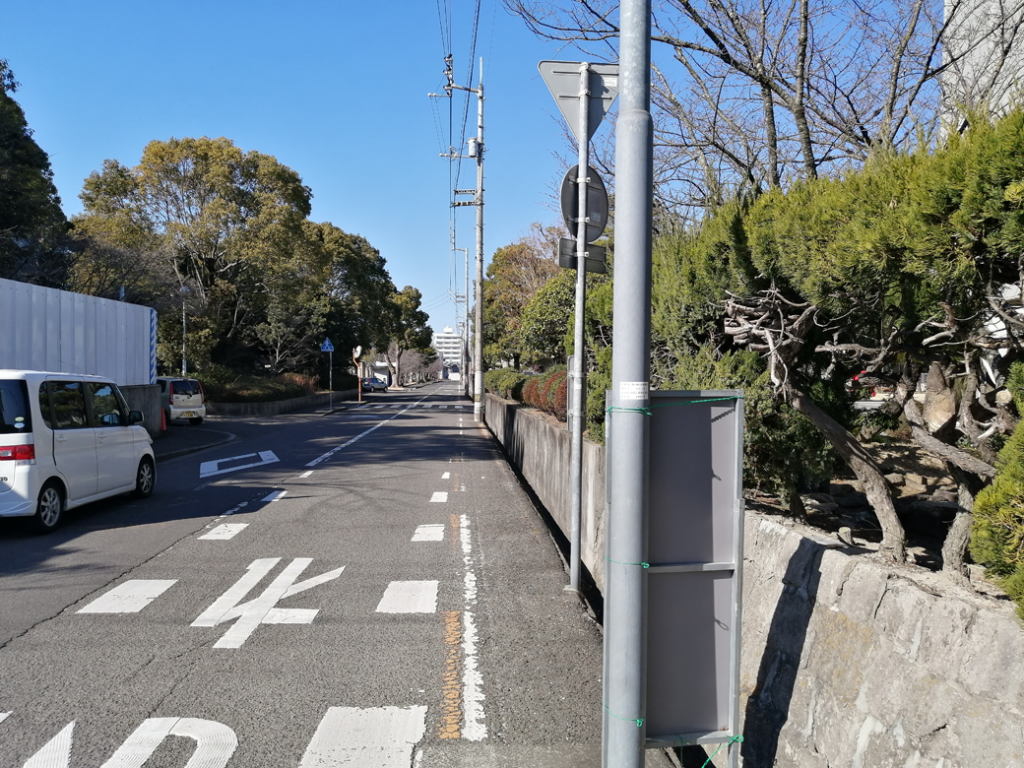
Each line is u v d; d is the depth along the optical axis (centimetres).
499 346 4253
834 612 380
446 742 427
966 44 709
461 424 3086
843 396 632
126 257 2864
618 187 340
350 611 651
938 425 492
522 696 486
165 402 2898
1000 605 304
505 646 571
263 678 511
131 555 841
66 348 1912
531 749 421
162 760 404
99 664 533
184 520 1038
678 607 351
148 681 505
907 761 304
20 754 409
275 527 992
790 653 405
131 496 1223
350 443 2203
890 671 330
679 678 351
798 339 506
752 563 478
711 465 354
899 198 358
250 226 3709
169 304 3222
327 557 835
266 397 3881
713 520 354
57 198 2536
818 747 358
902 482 904
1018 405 344
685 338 697
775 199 487
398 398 6216
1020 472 288
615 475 332
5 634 591
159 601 676
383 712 463
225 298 3944
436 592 706
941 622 311
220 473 1536
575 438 719
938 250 324
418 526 1001
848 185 396
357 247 6084
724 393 354
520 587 723
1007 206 299
